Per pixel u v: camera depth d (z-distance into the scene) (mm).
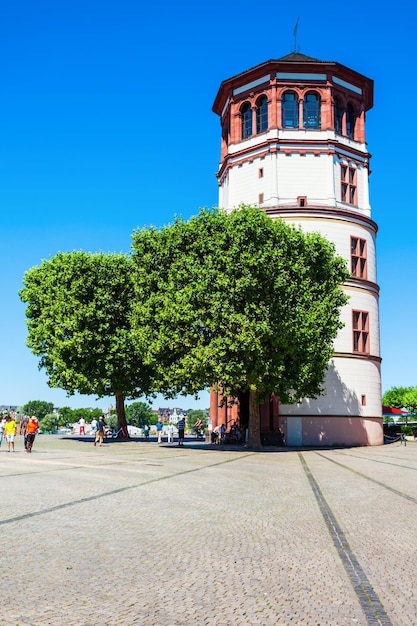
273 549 9234
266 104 50094
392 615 6289
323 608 6457
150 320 37344
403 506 13953
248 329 33375
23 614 6109
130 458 28672
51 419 99750
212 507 13320
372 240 50656
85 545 9203
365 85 51750
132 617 6109
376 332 49781
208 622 5996
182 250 37312
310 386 37719
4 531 10055
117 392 49156
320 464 26547
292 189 48531
